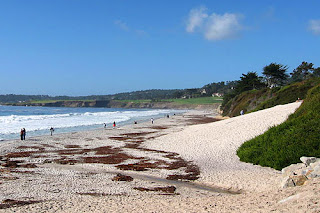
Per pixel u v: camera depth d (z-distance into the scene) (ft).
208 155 78.89
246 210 29.35
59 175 58.44
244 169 61.57
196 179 55.93
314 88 90.58
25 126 190.39
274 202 31.14
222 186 50.65
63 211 34.68
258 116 116.16
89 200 40.37
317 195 28.25
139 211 33.30
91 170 64.44
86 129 176.04
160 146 98.32
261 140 74.69
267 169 60.34
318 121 67.51
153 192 46.16
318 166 40.19
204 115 361.30
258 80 355.15
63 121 240.12
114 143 110.83
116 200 40.22
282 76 337.93
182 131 128.47
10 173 59.06
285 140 66.44
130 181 53.88
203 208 32.65
